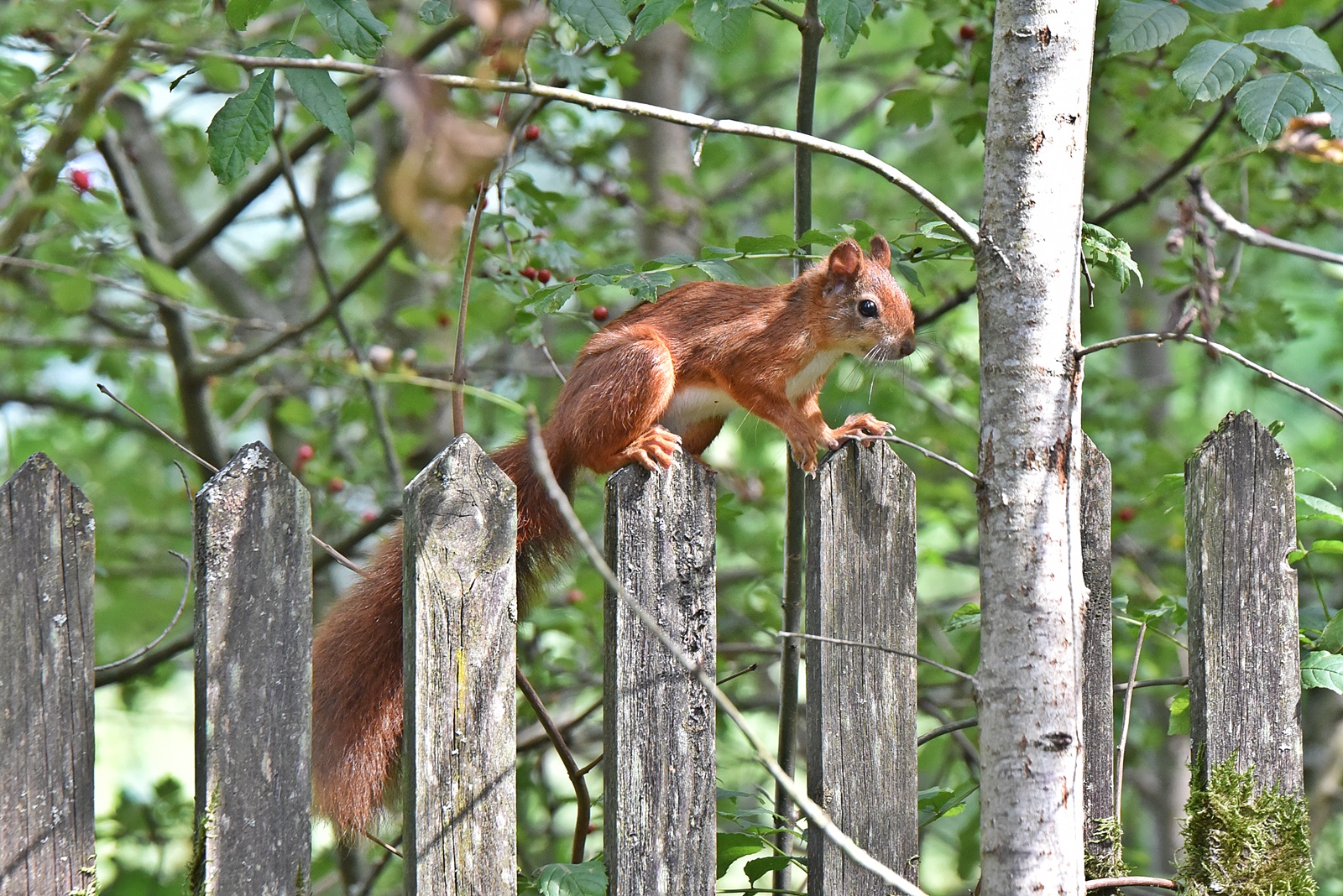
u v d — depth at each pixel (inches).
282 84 486.9
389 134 523.8
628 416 295.3
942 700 493.4
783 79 652.7
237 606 211.6
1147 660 465.4
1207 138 401.4
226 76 276.8
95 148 381.7
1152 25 273.4
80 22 291.0
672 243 550.6
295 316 578.9
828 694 242.4
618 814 228.5
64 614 209.2
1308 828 255.3
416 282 584.7
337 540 502.3
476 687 220.5
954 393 521.7
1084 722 256.8
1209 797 253.6
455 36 408.8
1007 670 224.1
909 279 294.0
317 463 477.7
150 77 326.6
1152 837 577.3
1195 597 258.7
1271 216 481.4
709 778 234.2
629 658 229.0
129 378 552.7
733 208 594.6
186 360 447.5
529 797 470.0
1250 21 401.7
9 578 205.9
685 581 232.5
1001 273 227.8
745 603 517.7
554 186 531.8
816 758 243.1
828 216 666.2
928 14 449.7
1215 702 256.4
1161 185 410.6
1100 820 259.8
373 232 564.1
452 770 219.3
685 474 232.5
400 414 503.2
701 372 323.9
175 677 557.3
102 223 320.5
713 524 234.5
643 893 229.8
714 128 226.8
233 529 211.5
